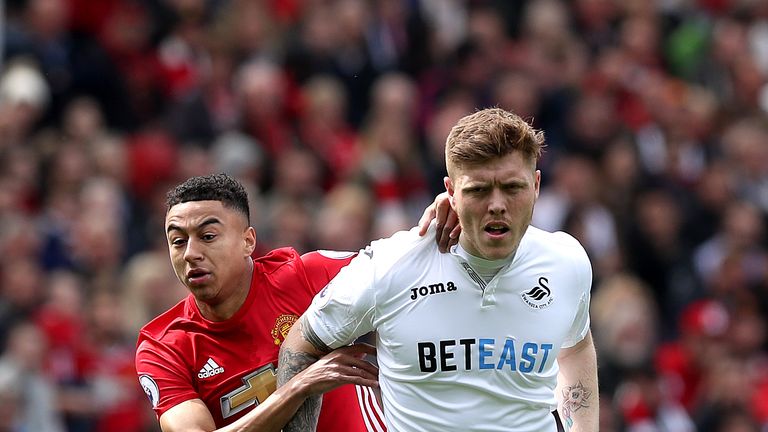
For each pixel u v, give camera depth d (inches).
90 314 1574.8
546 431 780.0
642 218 1994.3
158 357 884.0
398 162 1886.1
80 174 1749.5
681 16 2496.3
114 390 1518.2
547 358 774.5
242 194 879.1
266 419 800.3
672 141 2203.5
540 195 1950.1
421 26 2188.7
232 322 880.9
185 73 1983.3
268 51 2053.4
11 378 1440.7
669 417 1707.7
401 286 767.7
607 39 2378.2
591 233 1895.9
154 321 902.4
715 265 2004.2
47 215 1702.8
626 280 1777.8
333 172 1935.3
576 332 814.5
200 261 856.3
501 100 2069.4
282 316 888.3
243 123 1909.4
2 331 1509.6
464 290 762.8
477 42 2175.2
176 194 864.9
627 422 1660.9
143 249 1739.7
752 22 2571.4
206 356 884.0
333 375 788.6
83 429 1502.2
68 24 1974.7
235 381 882.1
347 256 919.7
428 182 1946.4
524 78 2103.8
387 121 1932.8
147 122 1952.5
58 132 1852.9
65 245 1665.8
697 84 2413.9
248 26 2053.4
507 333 764.6
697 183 2127.2
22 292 1536.7
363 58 2100.1
